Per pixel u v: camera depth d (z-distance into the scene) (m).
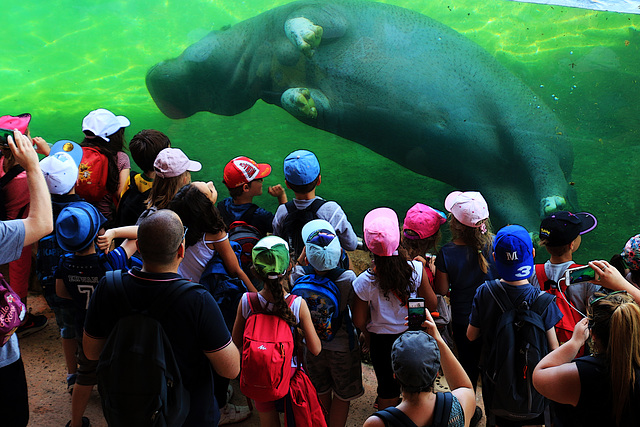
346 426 3.46
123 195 3.61
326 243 2.84
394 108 8.90
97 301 2.06
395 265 2.87
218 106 11.01
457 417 1.84
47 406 3.49
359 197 11.85
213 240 3.02
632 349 1.77
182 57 10.59
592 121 9.22
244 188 3.52
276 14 9.76
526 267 2.62
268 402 2.79
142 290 2.02
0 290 2.24
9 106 14.85
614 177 9.68
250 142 15.21
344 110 9.24
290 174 3.33
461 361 3.35
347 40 9.02
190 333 2.04
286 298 2.66
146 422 1.99
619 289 2.39
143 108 15.36
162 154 3.17
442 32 9.16
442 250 3.27
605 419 1.86
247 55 10.04
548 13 9.87
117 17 15.00
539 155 8.61
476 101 8.68
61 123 14.38
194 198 2.91
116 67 15.54
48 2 15.53
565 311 2.80
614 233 9.02
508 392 2.56
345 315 3.04
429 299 3.16
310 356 3.12
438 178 9.55
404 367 1.78
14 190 3.20
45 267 3.34
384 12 9.24
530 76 9.65
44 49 15.70
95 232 2.80
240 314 2.68
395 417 1.81
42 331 4.42
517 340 2.55
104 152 3.74
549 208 8.17
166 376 2.00
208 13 14.37
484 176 9.10
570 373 1.91
